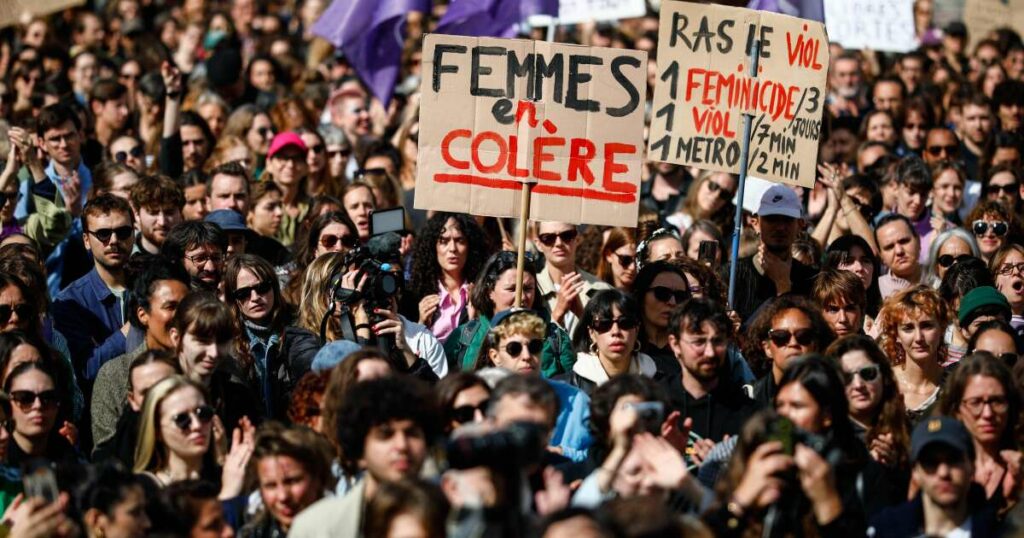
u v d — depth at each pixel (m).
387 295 10.79
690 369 10.17
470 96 11.50
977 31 24.72
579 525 6.52
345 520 7.79
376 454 7.75
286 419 10.88
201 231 12.31
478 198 11.50
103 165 14.61
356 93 19.45
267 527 8.45
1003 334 10.99
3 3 18.72
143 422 9.18
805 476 7.80
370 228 13.01
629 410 8.25
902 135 19.59
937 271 14.01
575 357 11.40
